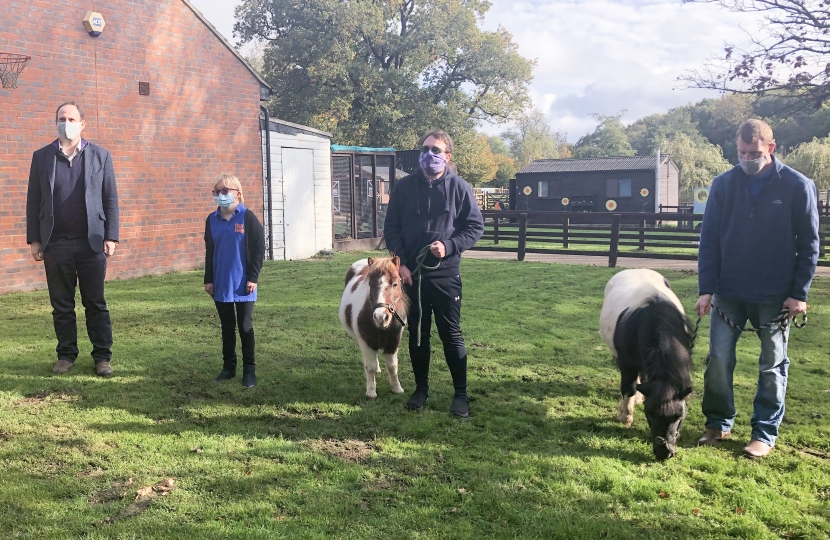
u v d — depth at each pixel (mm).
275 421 4285
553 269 12367
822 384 5137
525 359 5875
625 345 4000
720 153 53500
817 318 7707
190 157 11945
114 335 6621
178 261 11883
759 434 3787
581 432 4121
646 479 3379
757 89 11000
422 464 3586
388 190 18516
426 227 4359
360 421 4297
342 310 5121
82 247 5086
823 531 2914
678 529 2910
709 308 4008
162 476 3371
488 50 30312
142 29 10883
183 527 2842
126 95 10734
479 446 3857
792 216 3611
